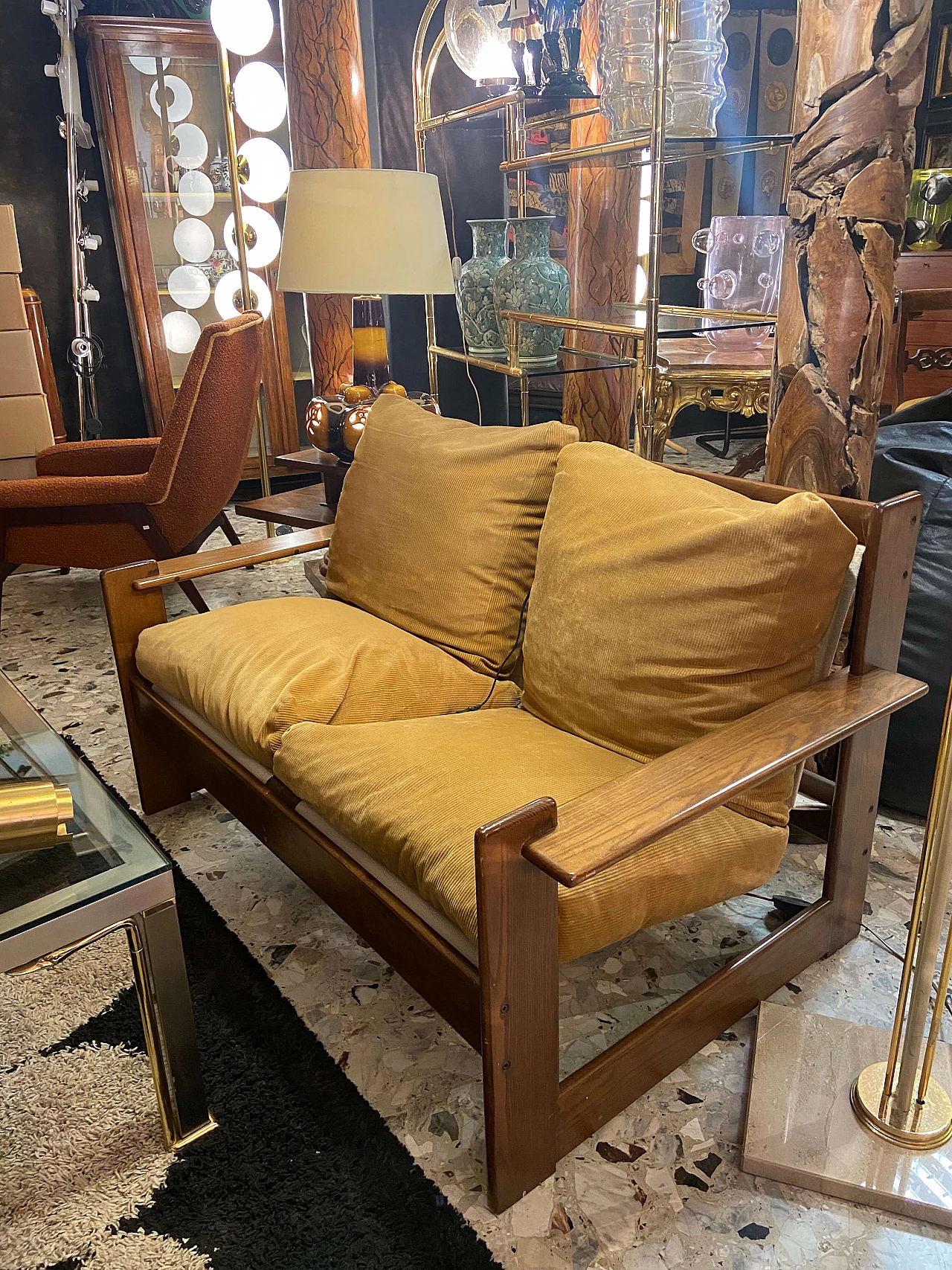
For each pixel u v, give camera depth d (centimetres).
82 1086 136
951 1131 122
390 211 252
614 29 203
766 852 132
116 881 110
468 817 120
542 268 247
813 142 165
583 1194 118
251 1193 119
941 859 108
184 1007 121
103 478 275
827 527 125
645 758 138
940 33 436
